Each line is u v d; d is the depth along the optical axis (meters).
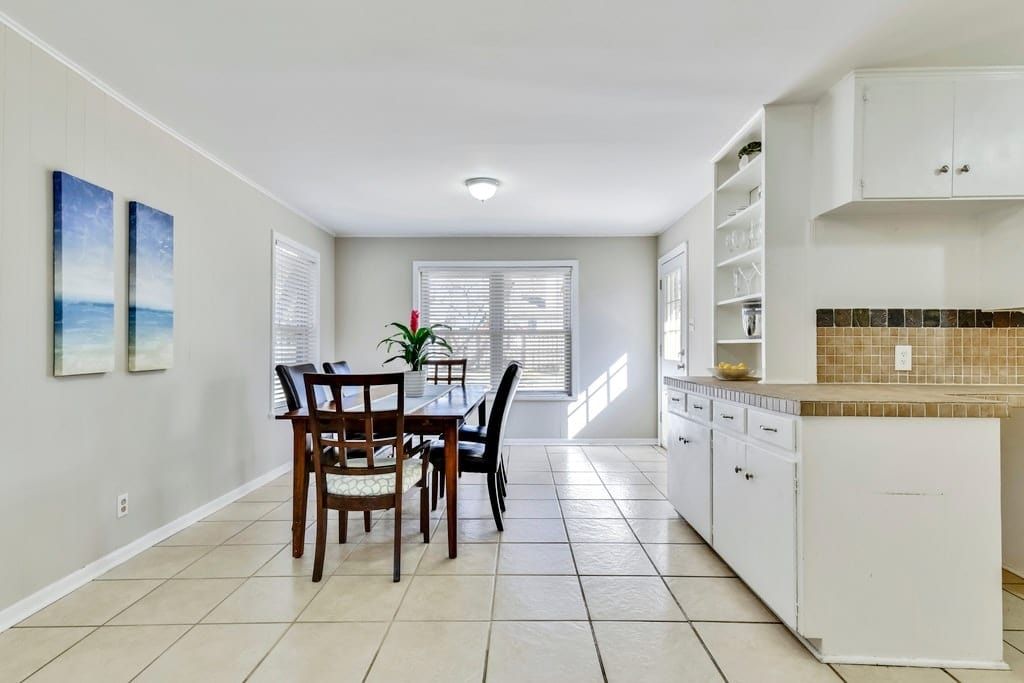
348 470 2.28
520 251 5.47
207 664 1.66
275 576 2.29
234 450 3.47
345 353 5.47
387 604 2.05
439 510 3.25
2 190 1.87
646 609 2.02
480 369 5.49
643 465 4.46
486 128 2.79
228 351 3.41
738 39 1.99
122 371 2.46
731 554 2.28
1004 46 2.05
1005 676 1.62
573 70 2.21
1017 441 2.32
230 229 3.44
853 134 2.23
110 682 1.57
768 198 2.53
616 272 5.45
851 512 1.71
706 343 4.14
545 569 2.38
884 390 2.18
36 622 1.90
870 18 1.86
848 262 2.51
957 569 1.69
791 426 1.77
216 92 2.39
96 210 2.26
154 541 2.66
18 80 1.92
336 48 2.04
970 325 2.48
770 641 1.81
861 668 1.66
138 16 1.82
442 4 1.77
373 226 5.11
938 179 2.22
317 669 1.63
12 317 1.90
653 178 3.63
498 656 1.71
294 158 3.24
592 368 5.43
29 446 1.97
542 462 4.59
